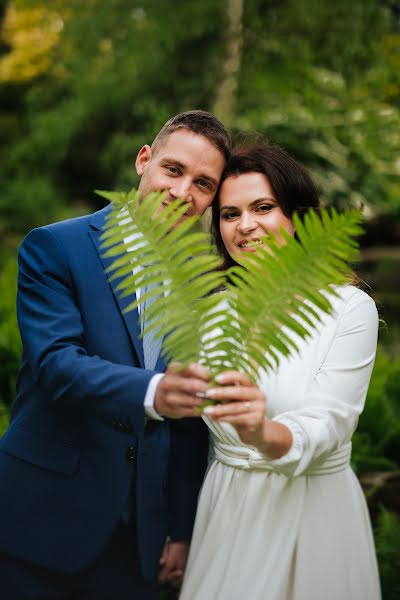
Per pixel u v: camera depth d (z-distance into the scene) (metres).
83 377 1.67
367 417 3.40
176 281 1.35
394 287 9.65
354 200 7.72
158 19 9.34
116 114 11.03
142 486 2.08
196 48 9.60
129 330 2.00
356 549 1.94
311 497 1.91
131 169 10.28
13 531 2.07
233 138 2.42
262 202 2.07
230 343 1.37
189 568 2.00
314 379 1.88
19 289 2.04
